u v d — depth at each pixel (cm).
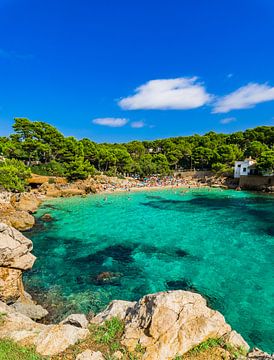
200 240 3062
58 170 7669
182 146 11669
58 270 2269
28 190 6081
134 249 2786
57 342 991
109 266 2355
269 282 2033
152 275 2175
